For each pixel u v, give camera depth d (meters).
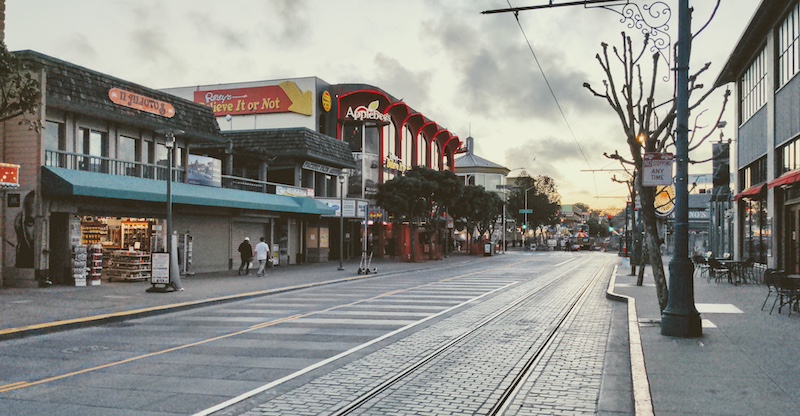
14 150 21.33
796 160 23.22
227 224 32.81
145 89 26.47
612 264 46.38
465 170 104.81
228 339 11.87
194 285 23.53
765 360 8.65
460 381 8.25
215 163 30.69
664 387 7.18
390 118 56.22
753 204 30.20
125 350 10.80
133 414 6.76
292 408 6.96
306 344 11.20
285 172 42.38
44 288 20.92
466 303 18.00
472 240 68.44
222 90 50.69
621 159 13.81
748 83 31.97
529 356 9.93
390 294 21.00
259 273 29.05
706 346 9.81
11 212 21.36
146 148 27.58
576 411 6.77
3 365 9.53
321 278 27.70
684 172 11.25
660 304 13.09
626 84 13.62
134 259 24.84
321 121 50.97
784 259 24.78
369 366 9.23
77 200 22.52
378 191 46.22
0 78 13.65
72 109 22.95
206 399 7.39
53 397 7.52
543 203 98.94
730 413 6.13
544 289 22.98
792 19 23.58
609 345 10.91
